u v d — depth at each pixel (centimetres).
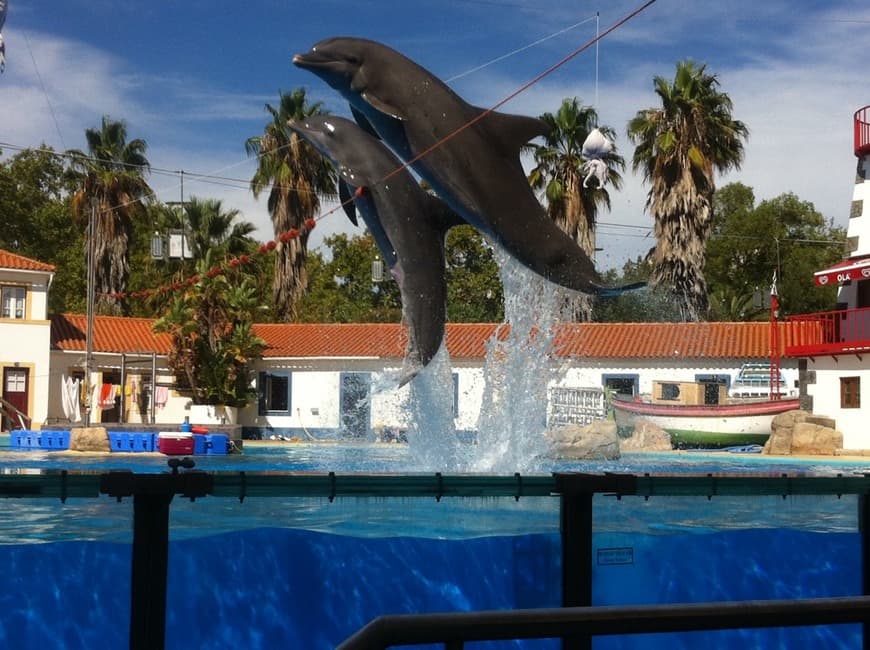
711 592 617
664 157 3469
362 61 1091
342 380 3375
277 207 4375
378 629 244
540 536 583
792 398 2908
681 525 706
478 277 4494
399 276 1198
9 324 3419
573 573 564
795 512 782
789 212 5350
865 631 555
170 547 540
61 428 2480
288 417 3397
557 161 3606
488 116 1078
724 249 5206
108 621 532
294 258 4338
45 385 3438
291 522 698
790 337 3139
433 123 1065
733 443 2822
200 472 502
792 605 270
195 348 3312
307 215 4350
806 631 632
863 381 2720
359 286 5066
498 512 714
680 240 3472
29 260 3497
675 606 265
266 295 4603
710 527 698
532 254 1081
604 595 596
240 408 3397
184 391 3381
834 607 272
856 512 743
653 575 608
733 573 622
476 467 1482
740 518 752
